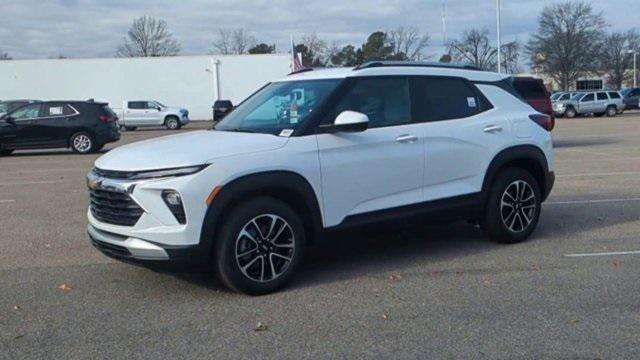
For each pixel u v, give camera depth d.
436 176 6.54
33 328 4.90
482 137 6.87
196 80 51.28
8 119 20.33
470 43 62.25
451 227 8.18
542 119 7.52
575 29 79.75
